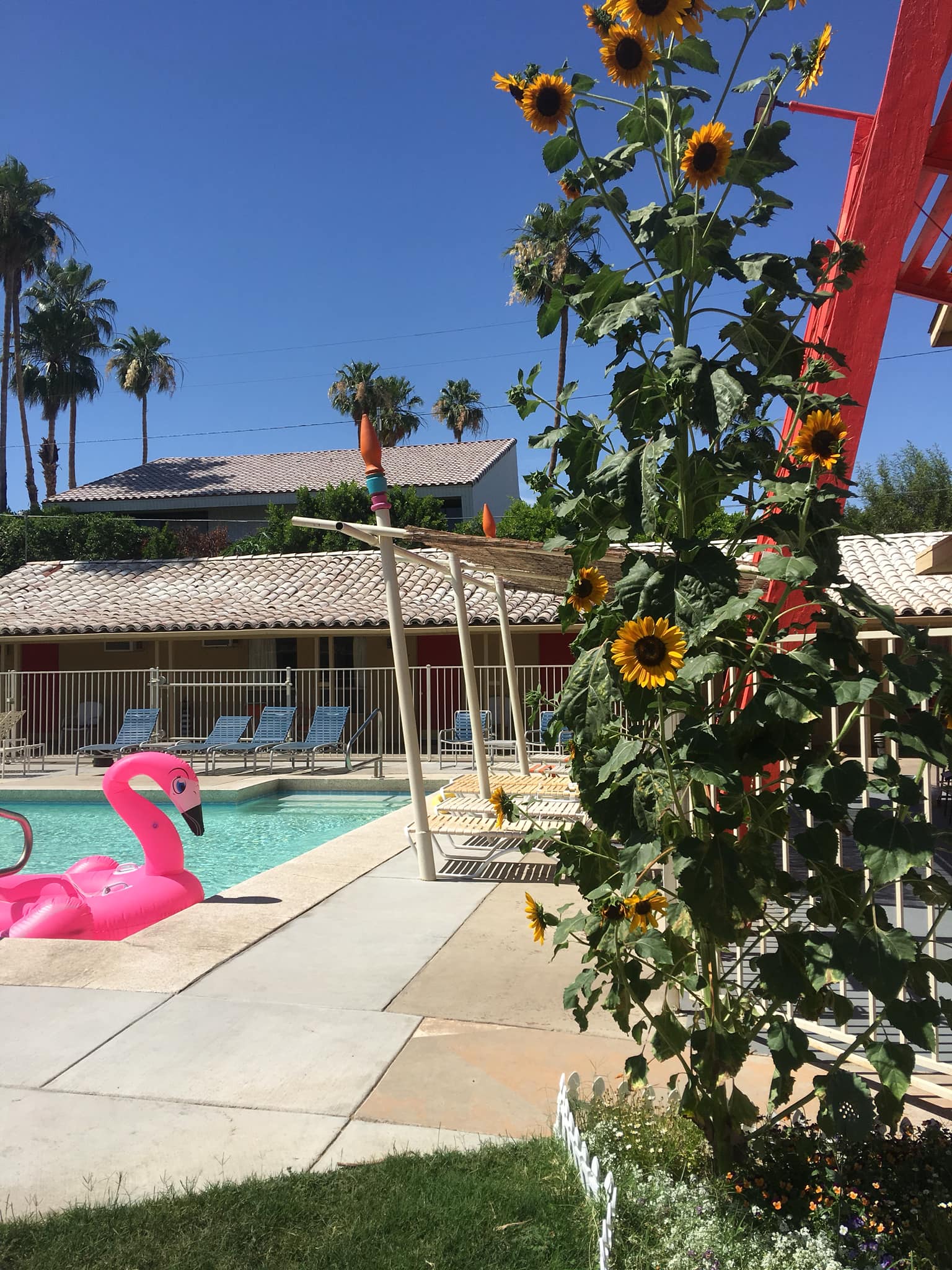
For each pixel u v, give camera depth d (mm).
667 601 2312
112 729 21812
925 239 6500
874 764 2340
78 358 49875
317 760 18078
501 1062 3838
